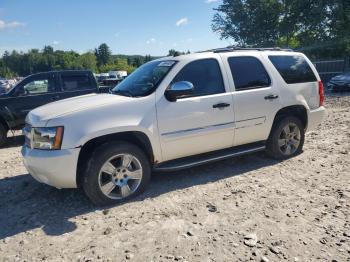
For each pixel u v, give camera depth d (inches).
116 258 132.1
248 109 215.8
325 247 133.7
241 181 205.2
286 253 130.5
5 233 156.6
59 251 139.3
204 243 139.3
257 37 1472.7
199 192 191.2
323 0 1244.5
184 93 185.0
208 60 208.2
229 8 1493.6
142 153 184.5
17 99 376.5
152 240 143.4
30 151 175.5
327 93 767.7
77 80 409.1
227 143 213.9
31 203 188.9
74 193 197.9
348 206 167.0
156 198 185.0
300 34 1392.7
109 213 169.9
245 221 155.9
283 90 232.2
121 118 177.0
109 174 177.0
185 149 198.4
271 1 1382.9
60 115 170.4
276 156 238.7
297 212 162.7
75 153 167.3
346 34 1253.7
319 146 275.7
